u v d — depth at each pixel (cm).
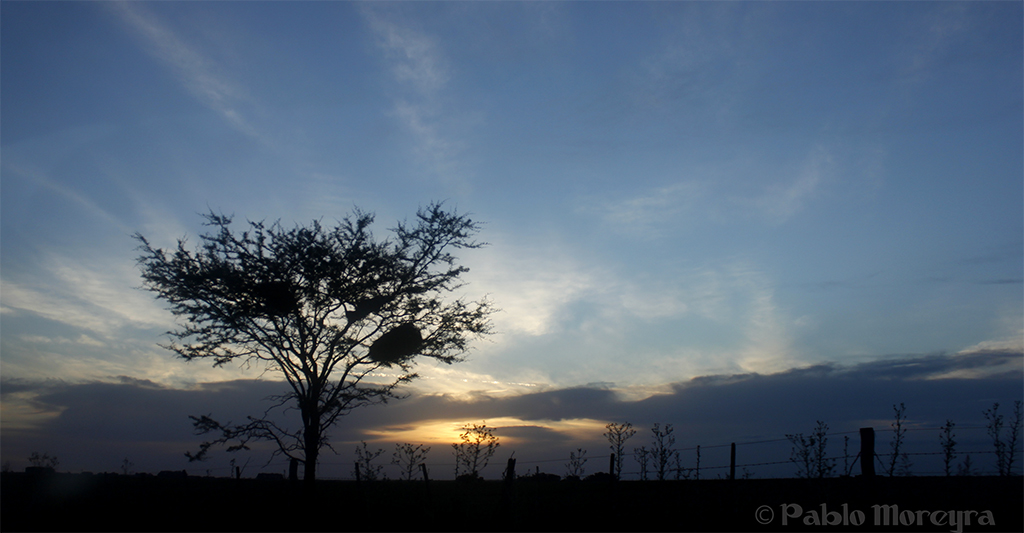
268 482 2919
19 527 1667
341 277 2403
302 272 2377
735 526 1398
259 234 2430
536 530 1483
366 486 2286
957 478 1677
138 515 1844
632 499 1802
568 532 1443
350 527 1619
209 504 2042
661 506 1656
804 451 1730
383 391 2430
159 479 3073
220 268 2334
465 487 2347
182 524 1702
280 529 1616
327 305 2425
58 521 1753
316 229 2488
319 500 2108
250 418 2250
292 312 2330
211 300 2375
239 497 2206
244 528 1634
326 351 2383
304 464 2216
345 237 2533
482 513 1702
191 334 2391
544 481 2664
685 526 1427
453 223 2592
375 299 2453
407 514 1745
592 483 2380
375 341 2481
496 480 2588
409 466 2183
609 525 1488
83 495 2311
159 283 2366
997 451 1595
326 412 2320
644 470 2047
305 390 2372
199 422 2214
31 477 3038
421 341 2525
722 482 1905
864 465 1658
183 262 2375
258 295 2305
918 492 1515
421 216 2598
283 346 2384
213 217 2416
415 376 2527
